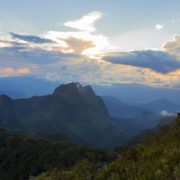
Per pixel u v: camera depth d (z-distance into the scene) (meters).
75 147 167.12
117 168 12.45
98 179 12.52
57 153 158.62
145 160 12.63
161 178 9.72
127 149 15.22
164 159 11.04
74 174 14.63
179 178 9.06
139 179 10.22
